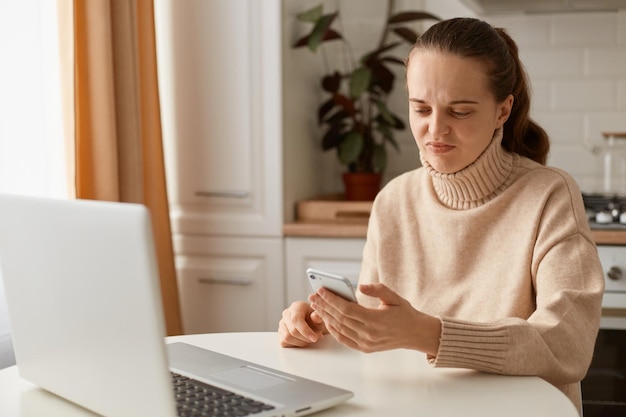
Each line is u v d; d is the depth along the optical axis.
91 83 2.30
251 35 2.60
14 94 2.27
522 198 1.47
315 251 2.59
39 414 1.10
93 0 2.28
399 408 1.09
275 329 2.64
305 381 1.14
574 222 1.39
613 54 2.86
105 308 0.96
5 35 2.23
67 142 2.33
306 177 2.88
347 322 1.15
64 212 0.99
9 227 1.10
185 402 1.05
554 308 1.27
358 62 2.95
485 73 1.35
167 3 2.67
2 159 2.23
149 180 2.56
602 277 1.33
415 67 1.37
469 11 2.98
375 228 1.66
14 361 2.05
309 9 2.86
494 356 1.20
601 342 2.33
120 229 0.90
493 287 1.46
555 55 2.90
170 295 2.59
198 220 2.69
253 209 2.64
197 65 2.66
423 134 1.41
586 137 2.90
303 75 2.82
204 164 2.68
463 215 1.51
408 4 3.03
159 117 2.58
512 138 1.58
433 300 1.53
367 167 2.91
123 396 0.98
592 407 2.34
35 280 1.08
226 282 2.67
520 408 1.09
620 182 2.79
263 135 2.62
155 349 0.91
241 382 1.14
